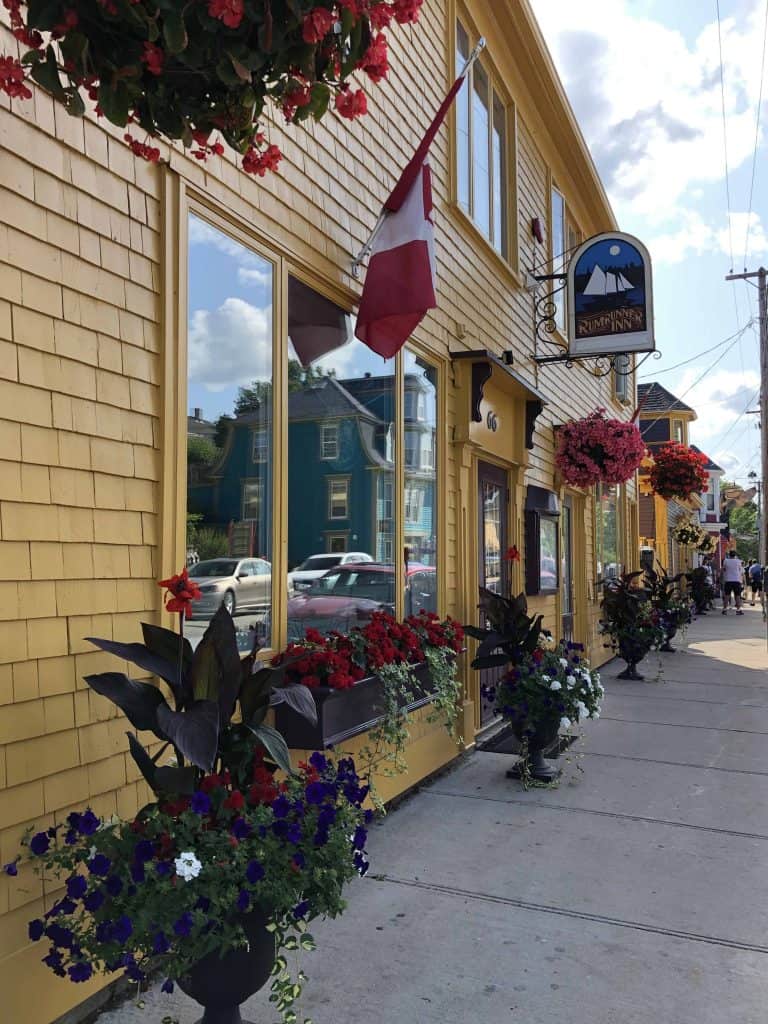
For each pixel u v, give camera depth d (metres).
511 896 3.71
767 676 10.45
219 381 3.61
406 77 5.75
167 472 3.17
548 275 8.61
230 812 2.40
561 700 5.30
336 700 3.81
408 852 4.24
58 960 2.21
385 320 4.68
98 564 2.87
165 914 2.11
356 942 3.28
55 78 1.85
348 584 4.74
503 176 8.13
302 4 1.75
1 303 2.52
